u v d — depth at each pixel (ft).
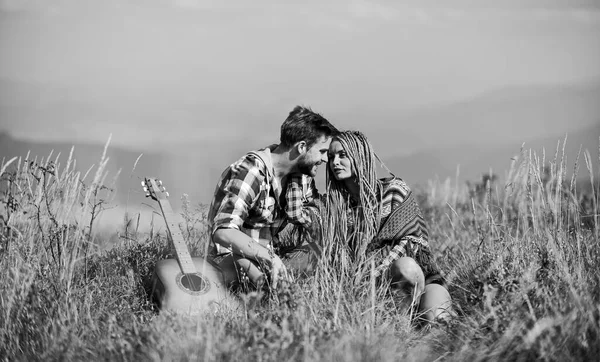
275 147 17.72
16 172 16.26
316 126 16.90
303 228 18.17
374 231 16.74
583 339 12.72
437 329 14.51
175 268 16.24
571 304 13.65
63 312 14.32
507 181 18.93
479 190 25.61
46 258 16.01
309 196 17.99
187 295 15.43
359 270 15.70
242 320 13.83
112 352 12.59
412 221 16.67
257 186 16.76
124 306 15.33
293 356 12.05
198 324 12.51
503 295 14.53
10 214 16.34
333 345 12.58
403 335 14.19
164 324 13.26
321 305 14.69
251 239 16.14
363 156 16.84
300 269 16.63
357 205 17.40
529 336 12.61
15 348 13.57
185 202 19.35
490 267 16.11
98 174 16.46
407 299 15.66
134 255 18.33
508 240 18.03
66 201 16.40
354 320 14.16
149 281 16.51
